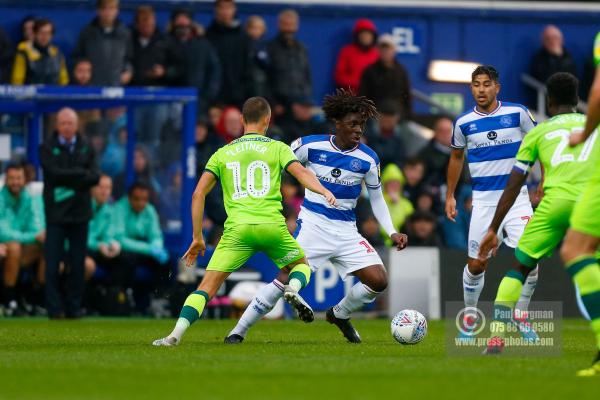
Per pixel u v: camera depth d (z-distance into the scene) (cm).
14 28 7794
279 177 3809
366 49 8131
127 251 6594
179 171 6756
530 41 8938
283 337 4578
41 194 6500
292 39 7656
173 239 6812
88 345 3962
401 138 7938
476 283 4425
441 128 7638
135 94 6662
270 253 3812
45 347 3862
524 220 4341
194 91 6725
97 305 6606
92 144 6912
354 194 4212
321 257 4219
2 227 6347
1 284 6475
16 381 2738
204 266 6631
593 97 2814
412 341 4031
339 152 4184
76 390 2573
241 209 3769
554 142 3312
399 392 2502
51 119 7031
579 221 2917
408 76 8475
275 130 7281
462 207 7450
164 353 3534
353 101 4159
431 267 6800
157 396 2466
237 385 2642
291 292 3666
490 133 4359
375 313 6806
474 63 8856
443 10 8806
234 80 7569
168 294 6344
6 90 6550
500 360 3241
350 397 2422
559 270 6919
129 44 7312
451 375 2827
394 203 7269
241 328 4072
